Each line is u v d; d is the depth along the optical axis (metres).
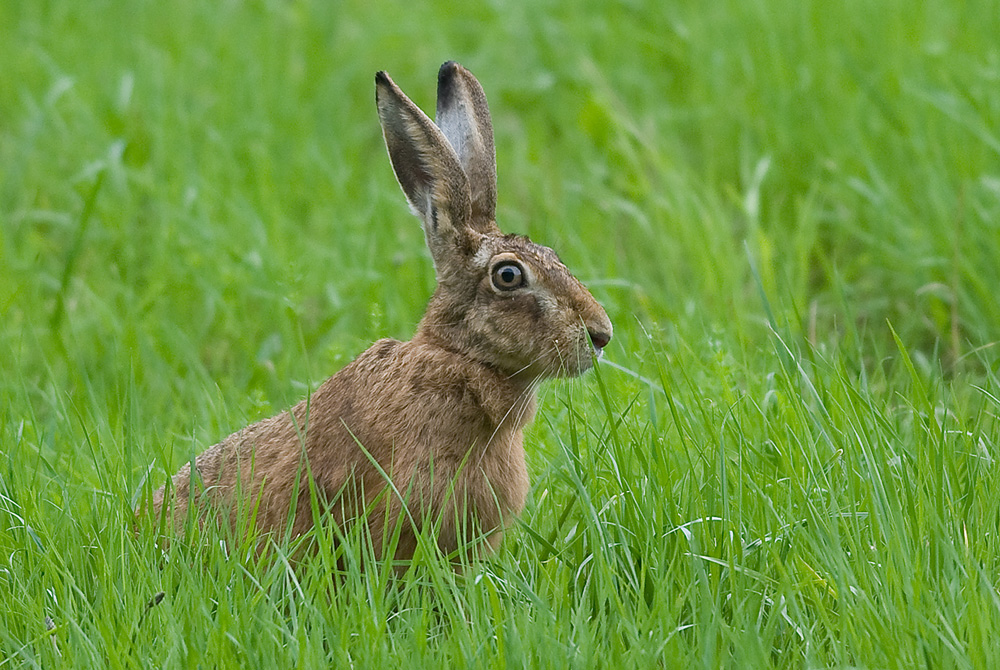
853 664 7.44
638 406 10.12
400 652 7.50
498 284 8.93
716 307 12.70
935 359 10.48
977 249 13.02
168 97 16.75
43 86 16.98
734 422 9.38
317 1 19.06
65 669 7.61
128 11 18.89
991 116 14.09
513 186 15.77
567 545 8.88
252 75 17.14
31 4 18.77
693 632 7.76
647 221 14.15
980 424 9.50
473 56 18.48
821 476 8.79
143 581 8.16
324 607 7.90
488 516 8.96
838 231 14.32
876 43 16.11
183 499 9.34
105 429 10.37
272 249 13.68
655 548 8.34
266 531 9.03
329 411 9.03
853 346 11.35
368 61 18.45
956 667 7.20
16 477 9.47
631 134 15.92
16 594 8.41
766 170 14.66
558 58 17.98
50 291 13.67
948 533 8.09
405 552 8.77
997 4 16.05
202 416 11.13
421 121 9.23
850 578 7.80
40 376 12.05
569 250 13.69
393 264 13.32
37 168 15.57
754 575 8.02
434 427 8.73
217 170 15.17
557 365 8.97
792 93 15.80
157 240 14.05
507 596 8.16
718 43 17.14
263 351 12.50
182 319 13.26
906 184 14.25
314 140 16.20
